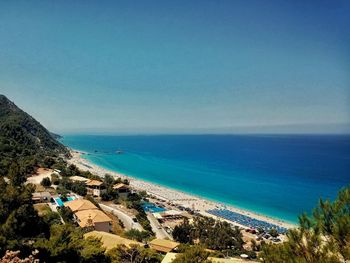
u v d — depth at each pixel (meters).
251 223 89.81
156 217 84.75
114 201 90.06
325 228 12.75
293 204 114.44
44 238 25.22
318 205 13.27
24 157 118.06
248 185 153.75
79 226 59.09
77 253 27.14
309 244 12.78
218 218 93.19
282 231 82.88
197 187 147.75
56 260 24.50
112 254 37.53
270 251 14.74
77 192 88.94
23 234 23.81
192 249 32.25
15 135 150.50
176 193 130.88
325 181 162.25
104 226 59.25
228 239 66.88
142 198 108.31
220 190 141.25
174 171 199.50
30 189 26.95
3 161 95.25
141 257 41.00
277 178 174.00
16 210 23.72
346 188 12.99
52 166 120.31
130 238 56.22
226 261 34.34
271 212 104.31
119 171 192.62
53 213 60.59
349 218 12.06
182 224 72.38
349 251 11.63
